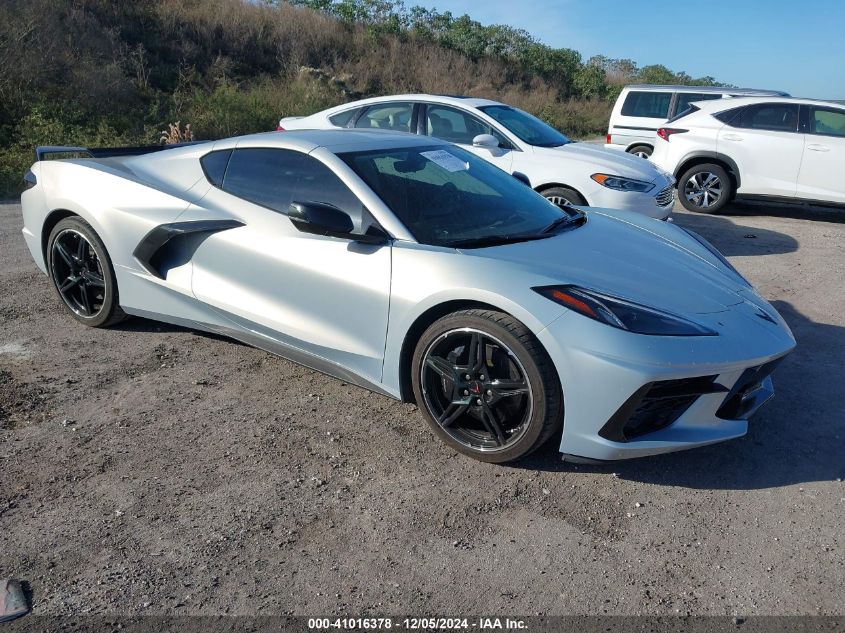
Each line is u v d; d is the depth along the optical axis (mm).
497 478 3082
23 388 3752
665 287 3227
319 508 2832
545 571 2510
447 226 3473
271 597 2348
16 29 13711
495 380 3059
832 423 3656
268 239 3703
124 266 4254
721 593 2422
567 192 6832
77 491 2889
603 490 3021
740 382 3047
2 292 5305
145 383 3881
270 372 4070
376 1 27922
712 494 3018
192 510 2791
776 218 9477
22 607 2266
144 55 17344
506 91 27500
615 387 2807
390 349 3332
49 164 4688
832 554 2639
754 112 9336
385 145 3955
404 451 3277
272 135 4047
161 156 4449
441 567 2516
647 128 13125
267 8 23609
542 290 2961
